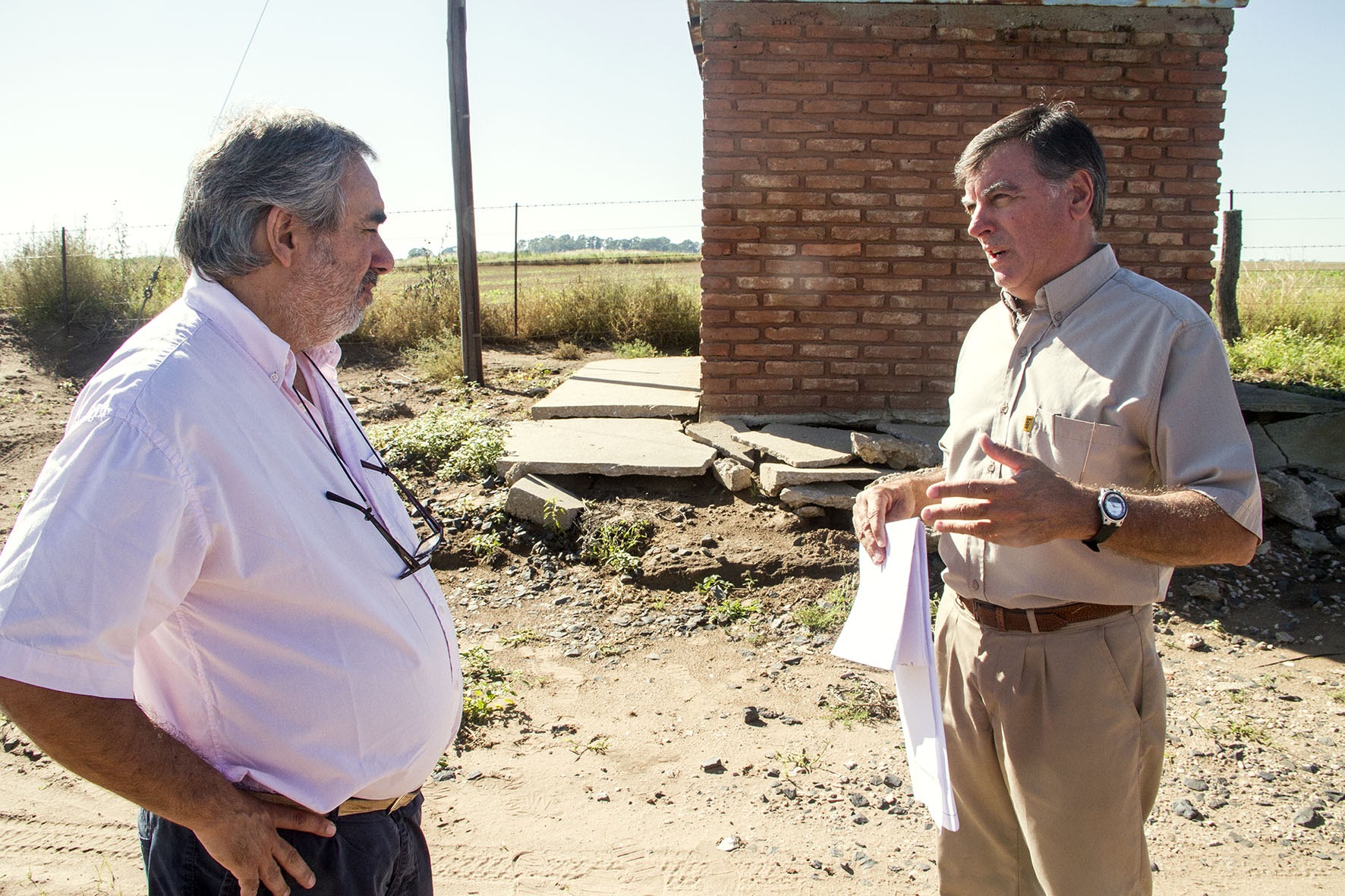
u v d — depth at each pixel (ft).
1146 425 6.54
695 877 9.96
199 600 5.00
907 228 21.54
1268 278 43.32
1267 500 19.04
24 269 38.83
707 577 17.44
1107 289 6.82
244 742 5.16
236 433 4.89
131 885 10.03
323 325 5.59
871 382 22.08
